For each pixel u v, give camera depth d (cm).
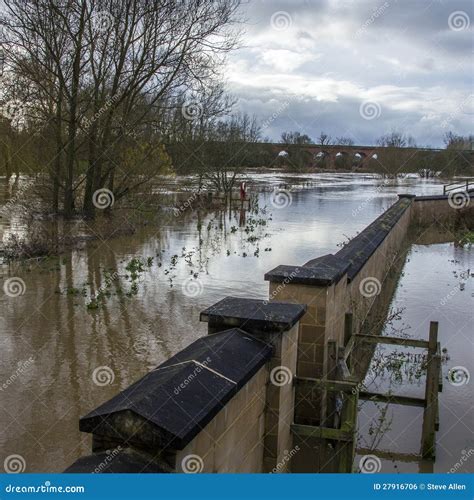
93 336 956
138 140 2289
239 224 2480
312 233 2234
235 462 391
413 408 742
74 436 621
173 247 1875
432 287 1417
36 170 2256
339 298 705
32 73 1934
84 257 1669
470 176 5044
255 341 446
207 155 3203
